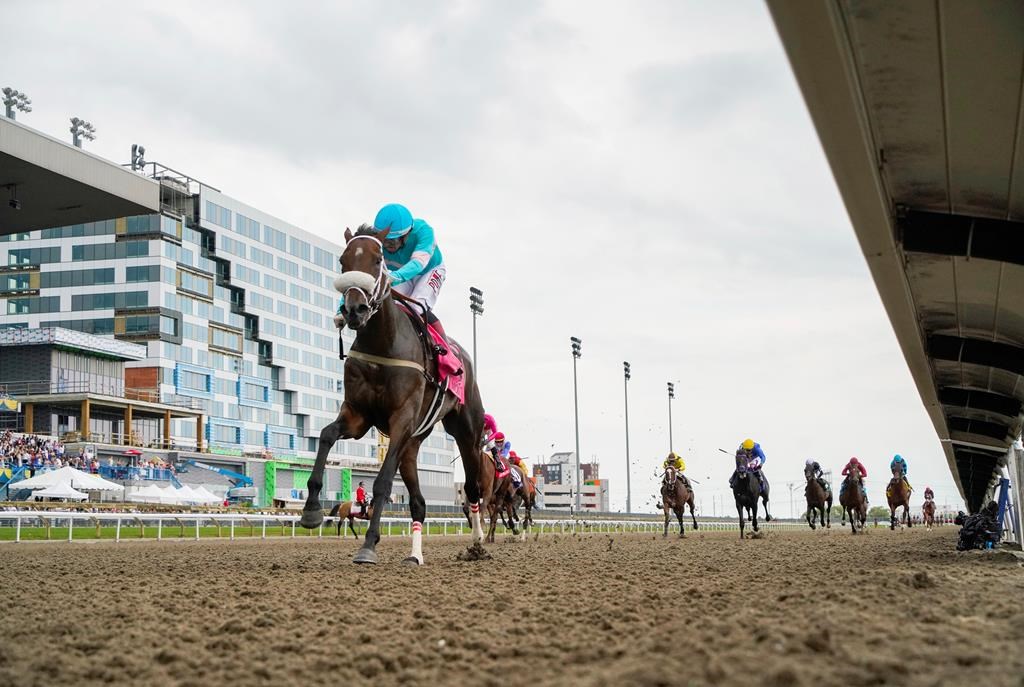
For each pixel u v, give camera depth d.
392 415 8.76
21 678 3.92
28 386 53.38
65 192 25.20
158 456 56.16
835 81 5.25
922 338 12.01
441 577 8.24
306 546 20.44
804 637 3.96
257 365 82.44
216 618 5.50
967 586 6.93
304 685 3.76
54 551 17.23
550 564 10.41
